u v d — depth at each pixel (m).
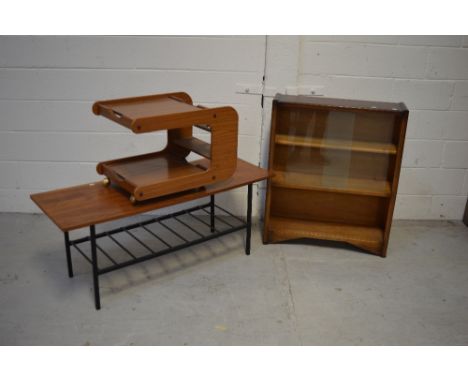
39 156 3.28
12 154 3.27
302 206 3.20
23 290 2.57
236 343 2.23
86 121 3.20
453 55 3.03
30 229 3.21
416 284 2.72
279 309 2.47
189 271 2.79
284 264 2.88
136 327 2.32
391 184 2.94
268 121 3.19
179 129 2.73
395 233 3.29
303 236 3.05
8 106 3.14
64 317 2.37
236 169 2.87
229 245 3.07
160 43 3.02
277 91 3.11
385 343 2.26
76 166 3.32
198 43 3.02
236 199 3.40
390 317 2.44
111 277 2.71
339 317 2.43
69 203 2.37
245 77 3.10
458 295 2.63
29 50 3.01
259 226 3.33
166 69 3.08
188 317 2.40
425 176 3.35
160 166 2.59
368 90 3.13
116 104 2.50
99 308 2.44
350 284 2.70
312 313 2.45
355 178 3.05
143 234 3.18
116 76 3.09
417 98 3.14
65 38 2.99
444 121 3.19
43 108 3.16
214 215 3.40
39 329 2.29
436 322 2.41
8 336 2.23
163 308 2.46
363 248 3.01
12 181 3.34
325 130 2.97
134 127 2.15
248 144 3.27
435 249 3.10
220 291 2.61
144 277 2.72
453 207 3.44
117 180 2.45
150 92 3.14
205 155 2.53
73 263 2.83
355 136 2.96
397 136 2.83
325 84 3.13
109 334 2.27
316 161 3.08
